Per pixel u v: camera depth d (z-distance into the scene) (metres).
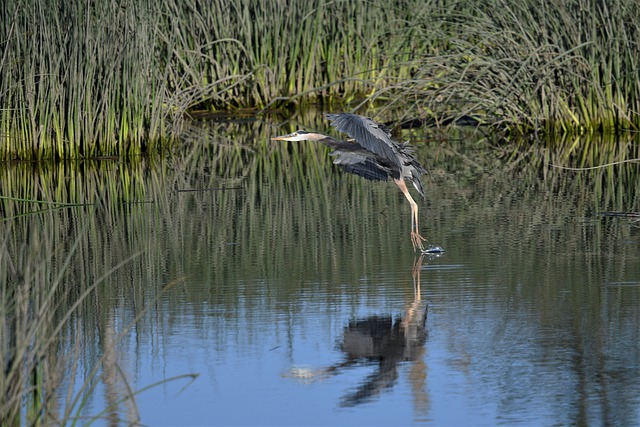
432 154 19.97
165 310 10.23
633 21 20.64
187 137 22.70
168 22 24.88
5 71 19.06
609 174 17.34
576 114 21.50
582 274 11.03
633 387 7.97
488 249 12.29
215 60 25.83
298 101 26.05
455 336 9.21
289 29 26.08
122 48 20.05
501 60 20.72
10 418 6.80
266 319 9.84
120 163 19.59
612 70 21.22
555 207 14.73
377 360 8.73
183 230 13.85
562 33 20.97
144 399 8.09
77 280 11.46
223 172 18.55
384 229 13.56
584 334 9.16
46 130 19.62
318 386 8.22
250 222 14.26
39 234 13.74
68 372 8.62
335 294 10.58
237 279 11.30
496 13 21.45
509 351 8.81
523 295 10.34
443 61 21.78
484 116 22.11
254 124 24.09
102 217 14.86
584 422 7.38
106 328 9.72
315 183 17.31
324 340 9.21
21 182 17.67
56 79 19.47
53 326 9.80
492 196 15.72
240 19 25.59
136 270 11.82
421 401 7.86
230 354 8.95
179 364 8.76
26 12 19.03
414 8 24.61
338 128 9.30
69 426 7.58
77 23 19.41
